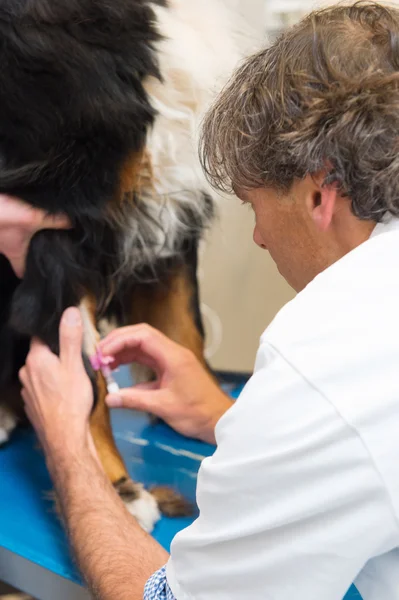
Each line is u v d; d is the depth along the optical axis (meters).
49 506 0.98
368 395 0.51
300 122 0.58
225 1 1.12
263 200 0.66
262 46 0.81
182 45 1.00
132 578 0.72
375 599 0.60
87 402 0.97
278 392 0.52
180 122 1.01
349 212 0.61
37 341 1.03
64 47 0.89
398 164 0.56
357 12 0.62
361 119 0.56
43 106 0.91
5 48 0.88
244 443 0.54
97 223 1.00
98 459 0.93
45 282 1.01
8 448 1.15
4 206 0.94
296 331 0.54
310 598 0.54
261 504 0.54
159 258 1.12
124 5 0.92
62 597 0.86
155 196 1.04
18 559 0.90
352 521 0.51
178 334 1.20
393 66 0.58
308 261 0.66
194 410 1.13
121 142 0.96
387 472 0.50
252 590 0.56
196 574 0.59
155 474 1.07
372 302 0.54
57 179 0.94
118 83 0.94
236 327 1.53
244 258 1.47
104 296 1.08
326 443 0.50
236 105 0.65
